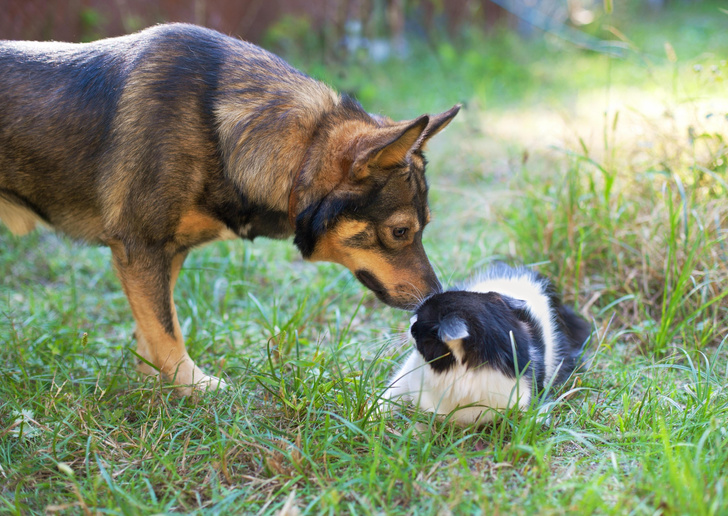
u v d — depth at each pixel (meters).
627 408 3.13
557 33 13.94
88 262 5.64
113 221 3.43
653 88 10.39
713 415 3.04
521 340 3.21
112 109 3.34
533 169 6.93
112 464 2.88
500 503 2.45
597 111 9.54
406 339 3.63
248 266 5.38
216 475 2.77
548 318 3.70
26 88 3.41
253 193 3.40
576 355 3.79
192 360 3.86
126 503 2.54
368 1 12.02
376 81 10.78
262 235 3.74
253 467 2.90
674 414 3.13
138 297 3.52
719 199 4.50
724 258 4.30
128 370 3.78
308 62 10.61
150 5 9.02
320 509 2.52
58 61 3.50
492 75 11.98
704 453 2.73
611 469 2.71
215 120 3.31
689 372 3.74
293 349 4.10
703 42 14.09
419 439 2.82
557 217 5.02
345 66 10.71
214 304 4.80
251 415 3.29
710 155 4.77
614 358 3.89
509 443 2.85
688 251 4.33
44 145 3.41
